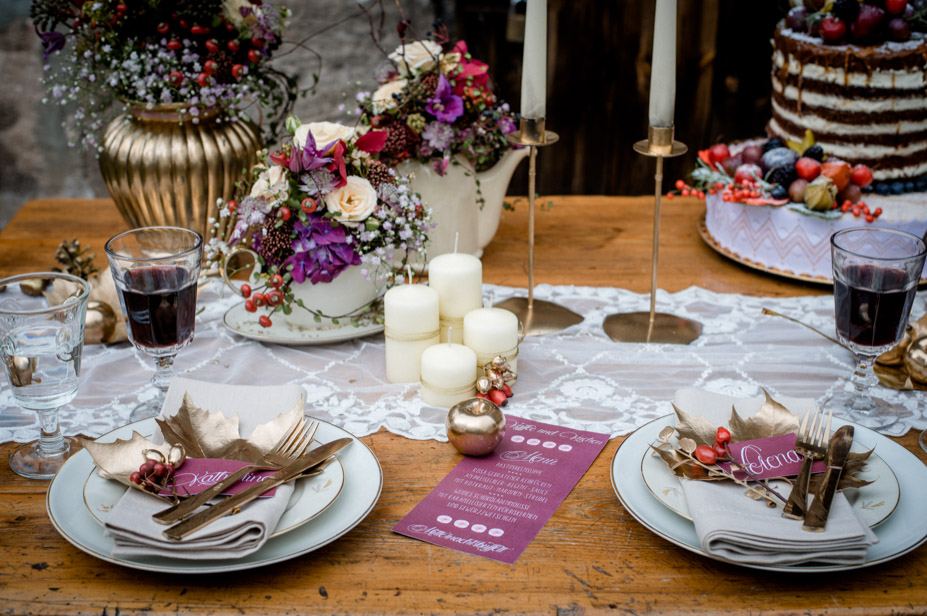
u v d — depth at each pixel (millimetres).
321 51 3008
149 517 754
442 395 1046
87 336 1196
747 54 2842
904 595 756
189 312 1013
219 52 1350
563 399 1072
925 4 1408
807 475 808
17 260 1448
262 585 772
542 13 1136
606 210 1721
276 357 1183
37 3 1358
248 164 1439
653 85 1141
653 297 1252
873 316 971
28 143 3135
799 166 1375
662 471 852
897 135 1390
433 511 868
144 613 741
